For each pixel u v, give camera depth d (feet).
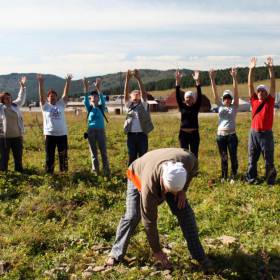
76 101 377.09
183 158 20.13
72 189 36.55
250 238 25.44
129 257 23.29
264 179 39.65
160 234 26.96
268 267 21.50
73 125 99.86
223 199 33.04
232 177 40.11
